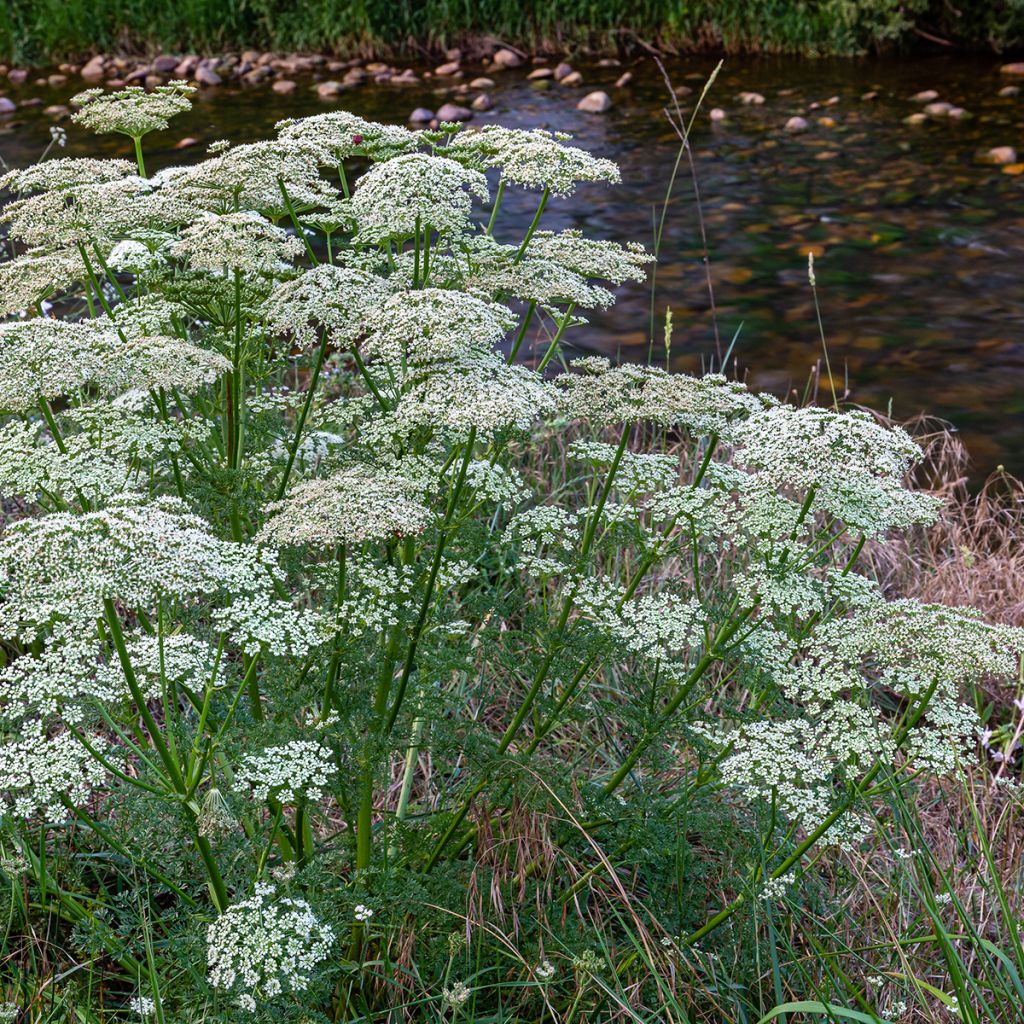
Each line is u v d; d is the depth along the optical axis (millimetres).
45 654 2859
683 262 12109
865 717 3242
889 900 4008
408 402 3279
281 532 2973
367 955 3693
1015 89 17688
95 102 4414
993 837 4305
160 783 2859
